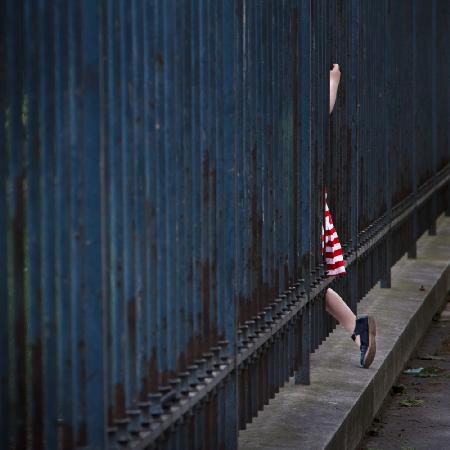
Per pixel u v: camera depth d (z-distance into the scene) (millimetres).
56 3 5578
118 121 6004
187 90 7191
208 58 7574
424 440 11320
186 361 7305
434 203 23359
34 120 5551
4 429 5461
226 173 8070
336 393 10883
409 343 14781
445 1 25141
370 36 15492
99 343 5699
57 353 5719
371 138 15547
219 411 8180
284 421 9859
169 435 6969
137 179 6309
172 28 6828
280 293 9977
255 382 9367
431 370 14508
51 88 5590
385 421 12023
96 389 5730
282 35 9922
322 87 11695
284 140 10055
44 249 5641
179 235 7109
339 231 13117
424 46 21844
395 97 17922
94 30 5570
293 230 10359
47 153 5605
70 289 5711
